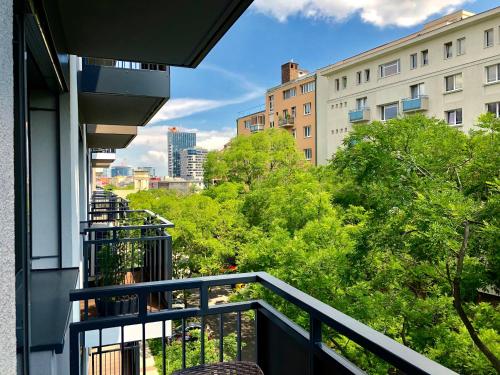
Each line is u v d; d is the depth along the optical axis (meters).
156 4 2.19
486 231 6.17
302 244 8.95
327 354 1.41
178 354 9.38
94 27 2.48
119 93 4.48
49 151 3.21
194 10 2.27
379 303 7.64
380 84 24.20
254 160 23.66
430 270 7.27
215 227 15.42
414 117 8.73
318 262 8.34
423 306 7.36
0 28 0.71
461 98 19.73
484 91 18.73
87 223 6.37
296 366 1.67
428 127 8.80
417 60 22.02
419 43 21.77
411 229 6.81
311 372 1.51
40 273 3.08
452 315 7.39
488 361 6.32
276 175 19.08
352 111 26.09
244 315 9.55
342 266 8.01
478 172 7.50
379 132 7.97
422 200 6.57
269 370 1.93
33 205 3.17
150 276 5.36
